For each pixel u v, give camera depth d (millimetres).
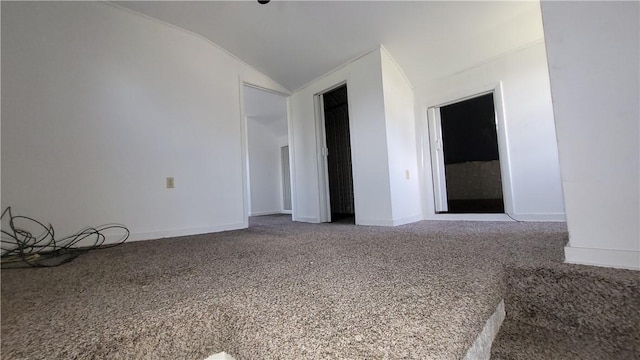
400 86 3051
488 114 3275
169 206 2463
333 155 4820
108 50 2232
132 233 2230
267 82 3484
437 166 3213
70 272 1190
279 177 5945
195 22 2559
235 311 691
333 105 4574
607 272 772
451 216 2990
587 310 758
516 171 2539
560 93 928
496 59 2664
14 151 1812
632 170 812
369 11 2305
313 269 1049
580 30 889
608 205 847
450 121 3408
